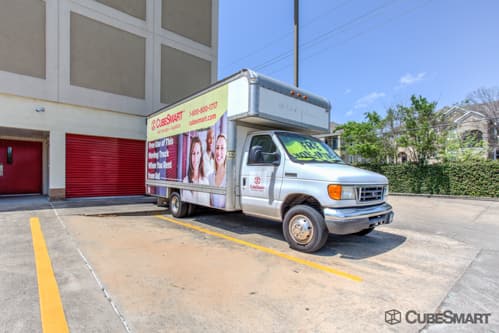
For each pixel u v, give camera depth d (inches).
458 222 306.7
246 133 229.8
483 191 527.2
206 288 127.3
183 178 279.1
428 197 573.9
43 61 360.2
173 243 199.3
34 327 94.5
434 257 181.6
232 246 195.2
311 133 265.3
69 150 386.3
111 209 324.8
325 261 168.2
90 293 119.5
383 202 201.6
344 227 167.2
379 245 207.6
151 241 203.0
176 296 118.8
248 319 102.4
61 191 377.1
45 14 362.6
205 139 247.4
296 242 187.3
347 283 136.6
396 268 159.6
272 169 203.3
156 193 334.3
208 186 242.4
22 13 346.6
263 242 207.2
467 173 545.0
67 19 378.6
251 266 156.5
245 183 220.7
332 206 170.2
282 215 198.4
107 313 104.3
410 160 673.6
